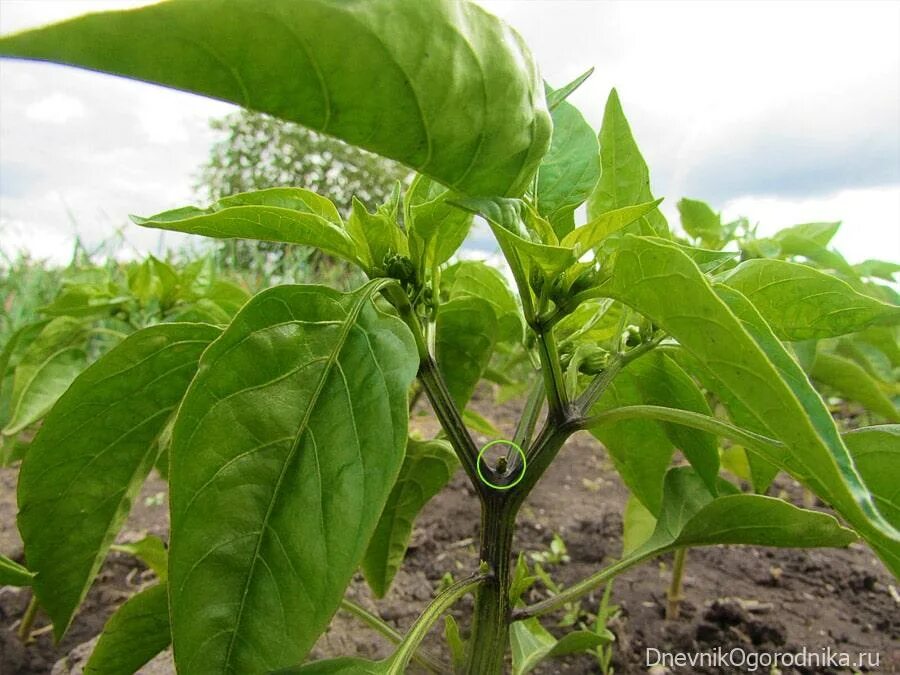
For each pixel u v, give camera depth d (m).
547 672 2.24
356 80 0.73
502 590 1.27
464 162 0.90
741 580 2.86
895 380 3.72
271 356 0.98
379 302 1.27
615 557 3.04
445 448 1.70
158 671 1.88
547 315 1.13
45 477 1.23
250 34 0.64
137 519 3.13
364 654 2.18
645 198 1.47
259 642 0.83
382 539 1.82
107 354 1.20
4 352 2.28
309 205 1.27
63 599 1.26
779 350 0.88
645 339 1.34
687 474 1.64
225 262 7.23
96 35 0.59
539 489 3.90
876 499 1.06
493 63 0.83
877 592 2.77
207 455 0.91
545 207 1.38
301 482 0.91
